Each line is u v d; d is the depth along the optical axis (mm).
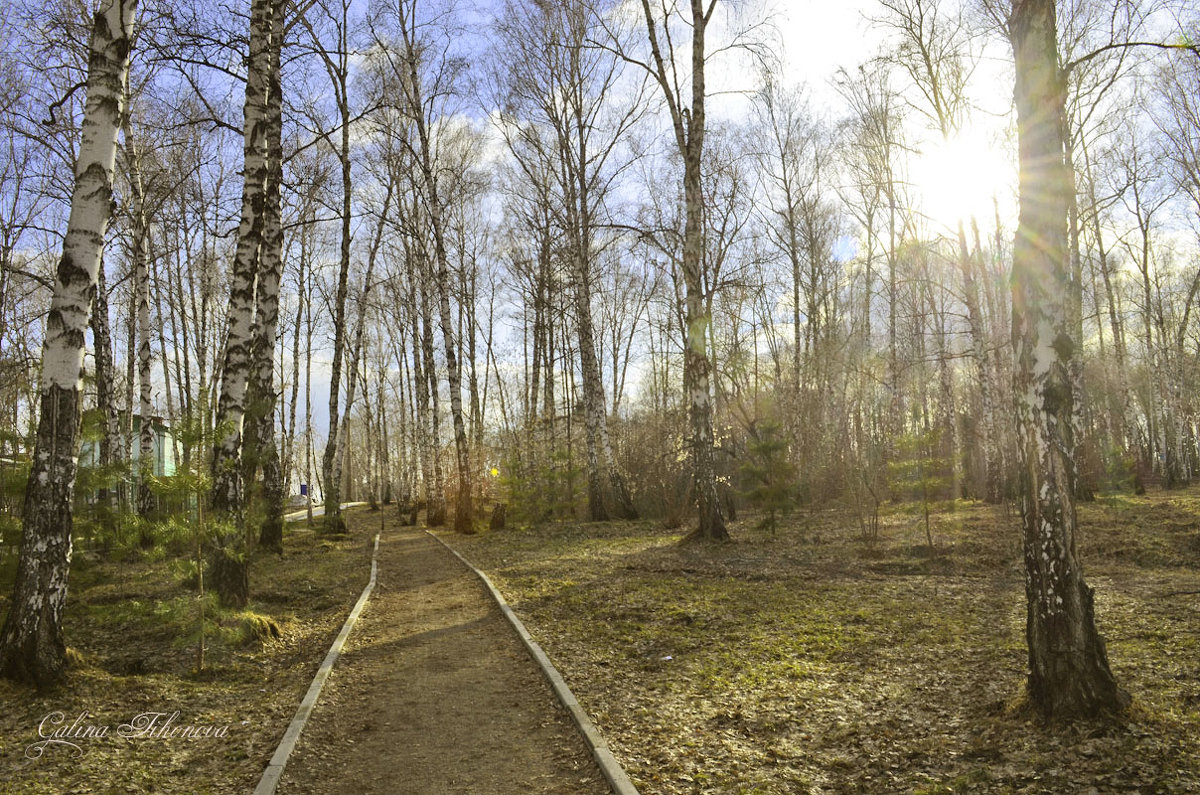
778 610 10570
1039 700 5715
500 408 49500
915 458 16688
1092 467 26172
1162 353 34219
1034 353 5812
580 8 23391
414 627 10742
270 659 9109
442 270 25078
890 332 26891
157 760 5824
